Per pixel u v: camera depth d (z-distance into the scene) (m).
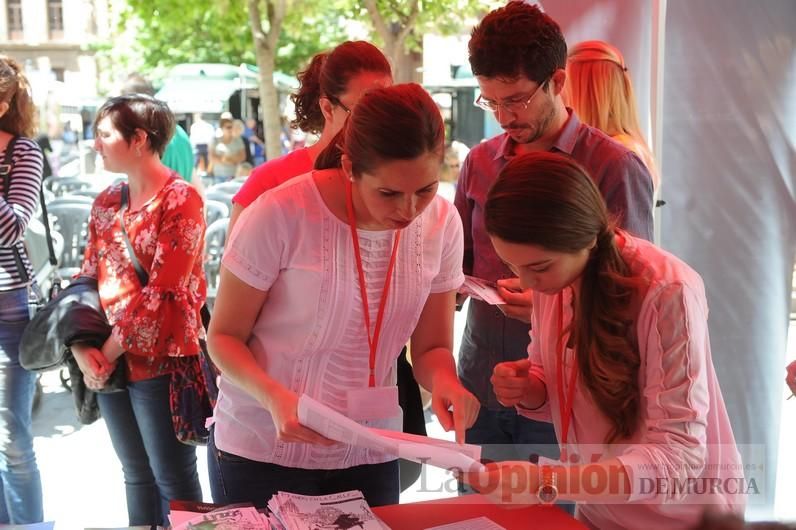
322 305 1.61
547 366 1.72
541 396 1.75
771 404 2.95
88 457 4.11
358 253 1.61
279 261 1.60
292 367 1.68
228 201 6.60
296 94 2.33
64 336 2.57
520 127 2.10
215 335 1.66
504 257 1.46
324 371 1.69
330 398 1.70
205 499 3.52
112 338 2.55
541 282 1.46
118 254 2.62
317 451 1.75
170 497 2.70
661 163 2.88
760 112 2.81
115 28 8.78
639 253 1.53
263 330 1.68
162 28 8.61
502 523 1.61
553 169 1.41
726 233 2.89
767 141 2.82
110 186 2.75
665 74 2.84
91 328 2.58
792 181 2.84
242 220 1.62
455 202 2.48
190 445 2.67
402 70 8.22
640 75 2.89
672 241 2.93
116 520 3.39
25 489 2.92
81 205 5.79
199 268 2.66
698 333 1.45
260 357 1.69
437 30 7.43
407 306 1.69
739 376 2.94
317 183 1.60
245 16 8.02
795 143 2.83
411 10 7.18
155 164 2.64
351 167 1.46
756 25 2.77
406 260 1.66
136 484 2.77
